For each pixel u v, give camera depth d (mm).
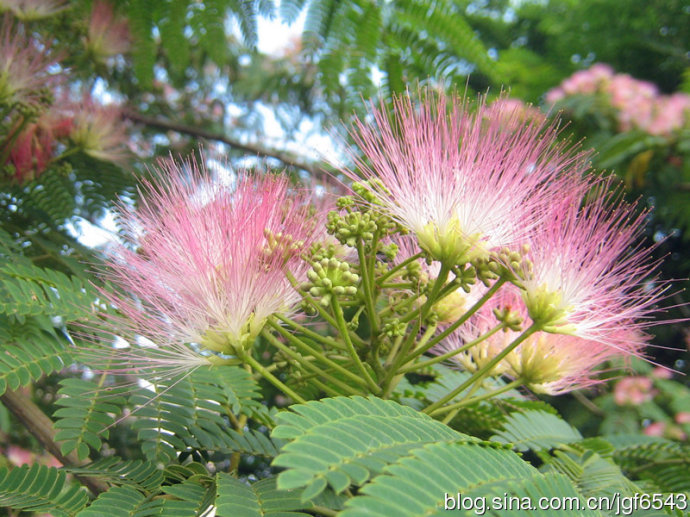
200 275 102
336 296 99
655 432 274
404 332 106
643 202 283
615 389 287
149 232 109
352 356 102
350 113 180
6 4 205
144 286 108
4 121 187
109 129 211
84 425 101
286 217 107
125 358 108
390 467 59
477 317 133
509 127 108
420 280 112
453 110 109
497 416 157
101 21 215
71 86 212
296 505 78
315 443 62
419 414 83
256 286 101
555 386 130
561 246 108
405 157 108
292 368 115
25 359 106
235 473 104
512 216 106
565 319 108
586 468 120
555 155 109
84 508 84
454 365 168
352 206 110
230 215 104
